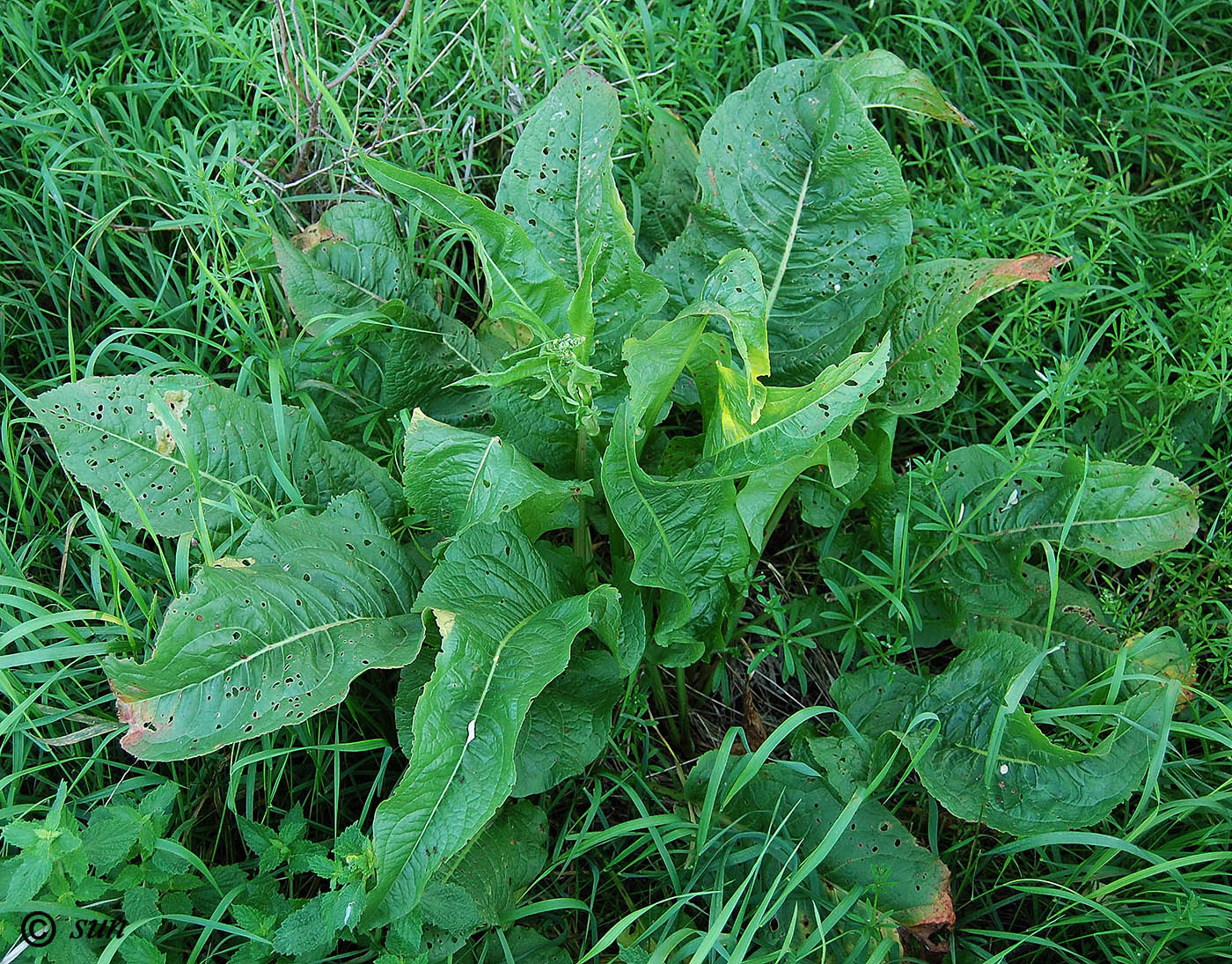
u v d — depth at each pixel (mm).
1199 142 3732
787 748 3104
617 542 2957
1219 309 3168
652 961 2305
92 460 2596
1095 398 3205
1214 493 3371
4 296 3189
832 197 2930
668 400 2945
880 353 2225
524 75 3469
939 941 2594
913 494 3033
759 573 3291
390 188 2484
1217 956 2533
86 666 2719
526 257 2619
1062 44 3895
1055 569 2646
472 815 2152
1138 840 2762
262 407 2775
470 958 2504
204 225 3104
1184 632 3109
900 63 2941
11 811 2387
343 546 2574
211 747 2215
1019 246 3475
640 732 2961
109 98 3357
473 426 3123
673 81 3459
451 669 2229
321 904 2236
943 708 2740
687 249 3057
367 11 3545
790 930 2365
